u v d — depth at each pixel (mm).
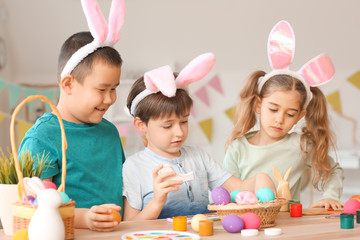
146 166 1417
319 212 1263
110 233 990
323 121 1759
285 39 1622
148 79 1309
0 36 5070
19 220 906
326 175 1733
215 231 1004
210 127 5285
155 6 4816
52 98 5379
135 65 5305
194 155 1510
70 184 1302
